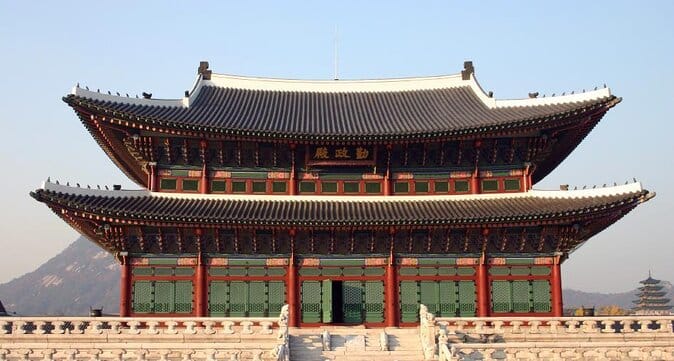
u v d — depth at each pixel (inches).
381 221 1971.0
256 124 2196.1
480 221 1964.8
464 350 1599.4
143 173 2335.1
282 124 2231.8
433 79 2610.7
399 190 2197.3
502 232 2064.5
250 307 2053.4
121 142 2161.7
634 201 1941.4
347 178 2199.8
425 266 2091.5
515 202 2103.8
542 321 1870.1
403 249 2096.5
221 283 2062.0
